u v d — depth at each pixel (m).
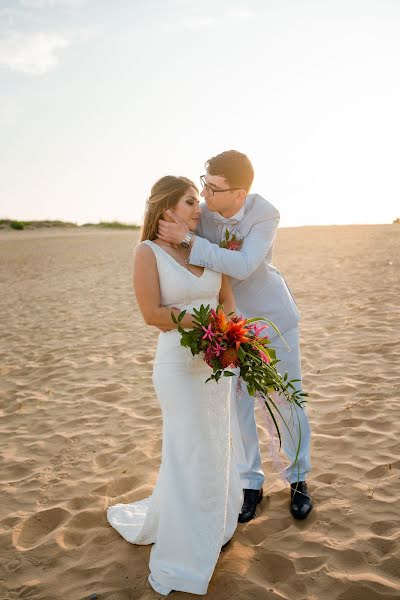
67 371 6.82
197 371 2.80
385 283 11.14
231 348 2.62
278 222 3.14
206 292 2.87
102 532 3.31
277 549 3.01
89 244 31.14
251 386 2.73
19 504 3.72
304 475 3.39
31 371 6.96
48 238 38.09
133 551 3.11
